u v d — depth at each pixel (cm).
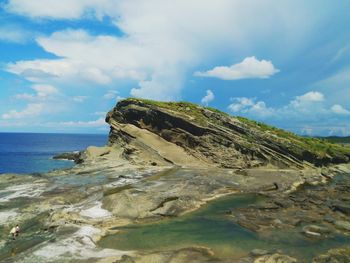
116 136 7794
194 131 6994
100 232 2784
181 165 6353
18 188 4284
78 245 2473
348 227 2986
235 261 2180
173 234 2811
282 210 3597
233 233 2848
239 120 7381
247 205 3775
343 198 4153
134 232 2845
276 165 6519
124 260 2159
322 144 7962
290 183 4994
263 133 6881
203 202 3838
